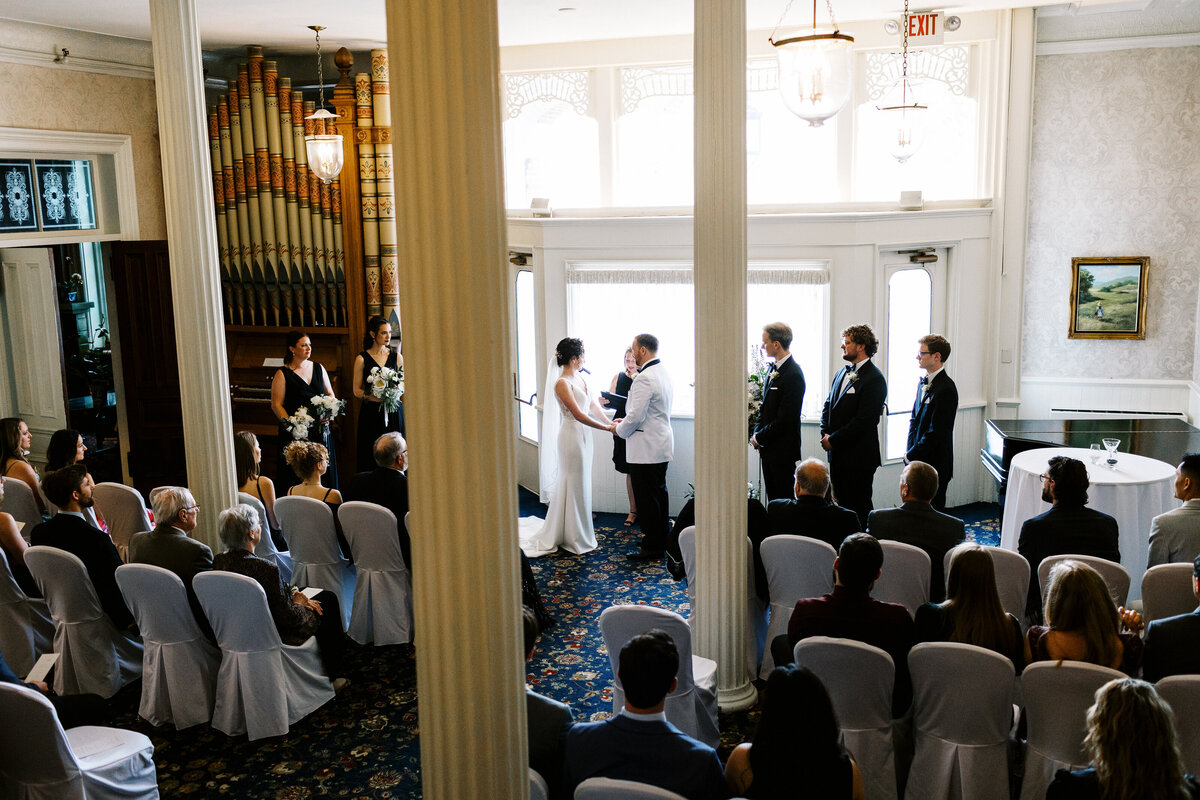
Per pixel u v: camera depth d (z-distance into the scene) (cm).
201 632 479
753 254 784
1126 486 571
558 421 766
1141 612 473
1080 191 827
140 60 866
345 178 866
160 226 910
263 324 920
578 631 596
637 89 849
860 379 661
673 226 790
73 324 1140
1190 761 322
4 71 752
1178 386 832
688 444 816
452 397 232
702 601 477
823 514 495
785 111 827
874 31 796
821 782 256
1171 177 805
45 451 938
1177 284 819
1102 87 807
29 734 354
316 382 821
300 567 590
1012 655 369
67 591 491
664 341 813
